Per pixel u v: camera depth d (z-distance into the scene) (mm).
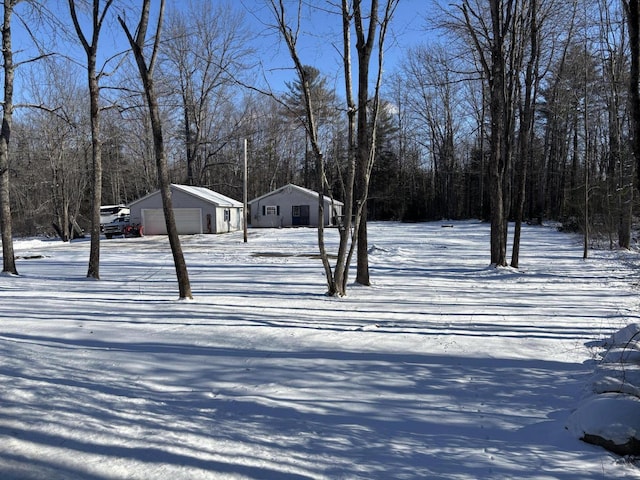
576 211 29422
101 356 5066
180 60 38688
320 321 7152
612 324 7246
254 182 58219
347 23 9336
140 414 3715
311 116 9633
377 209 57969
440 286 11820
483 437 3537
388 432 3588
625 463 3146
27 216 37656
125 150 47219
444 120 57469
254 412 3852
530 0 15086
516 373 4926
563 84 24797
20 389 4043
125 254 21625
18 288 10312
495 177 15047
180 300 8797
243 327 6559
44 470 2887
